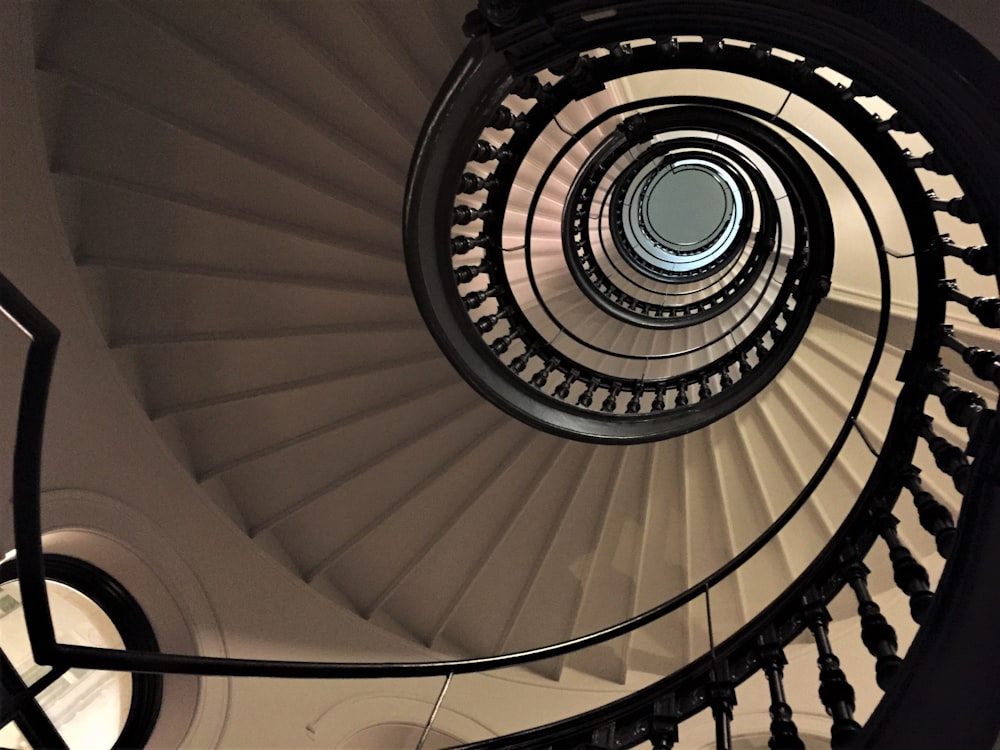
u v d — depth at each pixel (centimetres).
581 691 418
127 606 343
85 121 298
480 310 453
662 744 200
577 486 405
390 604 424
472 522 412
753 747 391
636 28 189
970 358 193
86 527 317
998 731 133
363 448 385
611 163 496
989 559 145
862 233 430
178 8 289
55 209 290
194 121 309
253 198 329
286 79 309
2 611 349
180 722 347
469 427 390
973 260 200
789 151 358
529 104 414
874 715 153
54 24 281
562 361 432
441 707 398
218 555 363
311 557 402
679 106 342
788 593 226
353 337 360
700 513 430
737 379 452
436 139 278
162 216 323
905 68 163
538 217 542
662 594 436
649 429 392
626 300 555
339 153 325
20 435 154
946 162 165
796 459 416
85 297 309
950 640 145
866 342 404
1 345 283
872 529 218
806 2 168
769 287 489
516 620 427
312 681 385
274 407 368
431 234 311
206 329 343
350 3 294
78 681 365
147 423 336
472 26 196
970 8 156
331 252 344
